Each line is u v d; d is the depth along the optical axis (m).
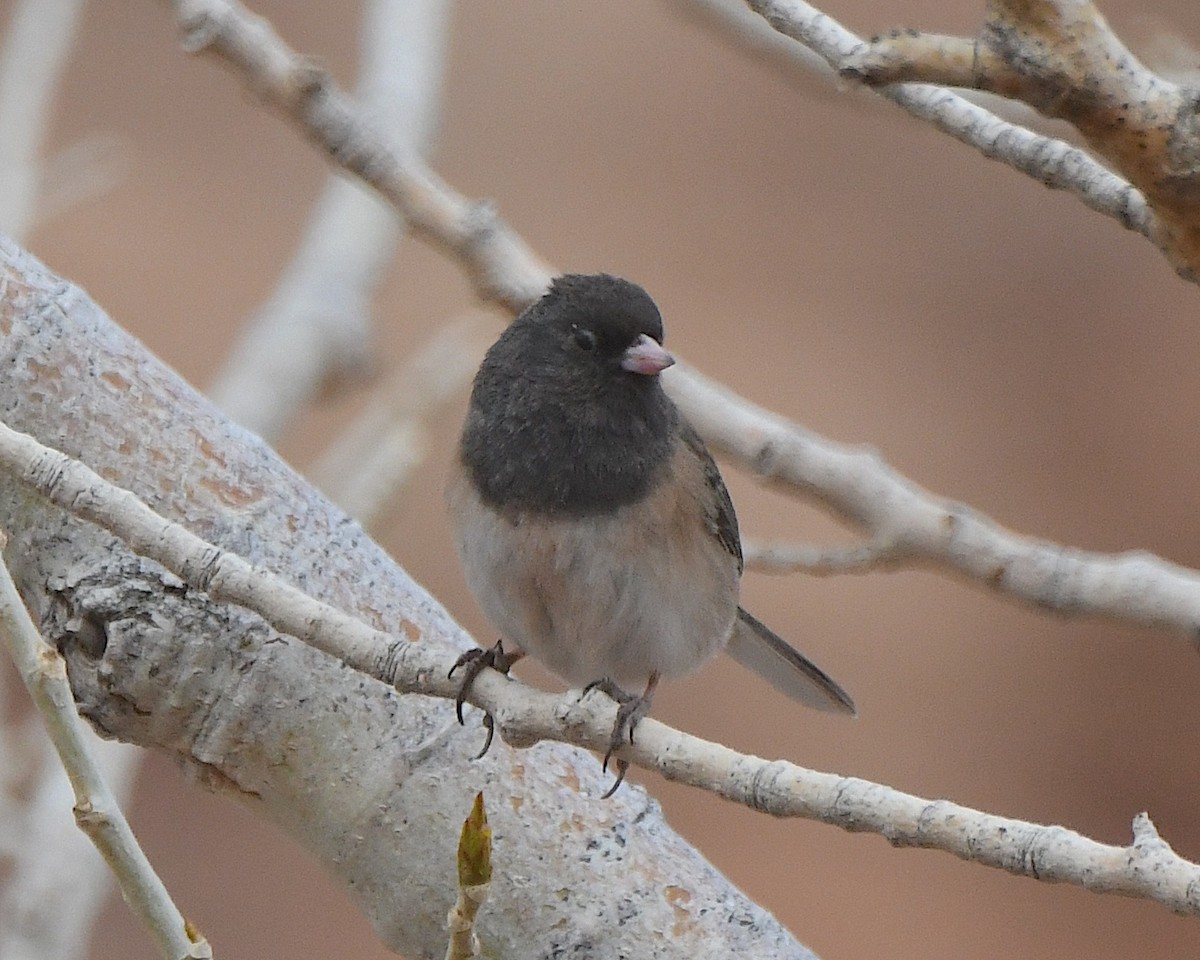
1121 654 16.08
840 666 15.68
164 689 5.72
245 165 19.77
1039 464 17.06
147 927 4.65
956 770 14.73
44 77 9.53
